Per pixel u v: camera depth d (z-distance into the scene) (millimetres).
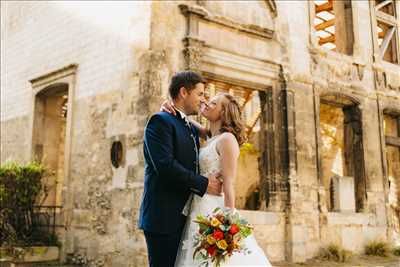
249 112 14664
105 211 8148
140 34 8086
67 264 8539
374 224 10727
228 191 2949
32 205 9203
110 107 8523
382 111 11352
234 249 2826
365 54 11453
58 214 9453
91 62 9312
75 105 9562
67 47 10141
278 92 9805
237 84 9305
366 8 11844
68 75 9844
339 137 14734
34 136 10734
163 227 2977
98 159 8594
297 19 10406
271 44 9766
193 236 2906
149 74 7797
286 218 9344
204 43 8508
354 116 11250
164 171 2885
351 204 10578
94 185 8562
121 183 7875
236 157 3061
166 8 8195
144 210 3076
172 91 3324
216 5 8883
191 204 3133
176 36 8266
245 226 2846
